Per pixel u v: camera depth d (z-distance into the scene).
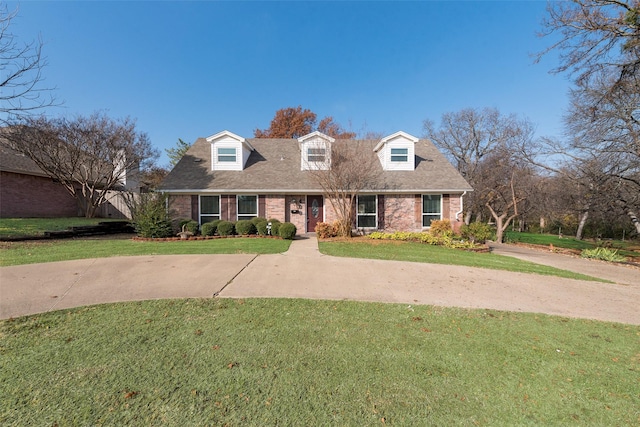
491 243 16.89
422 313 4.39
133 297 4.82
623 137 11.47
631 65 9.30
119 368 2.77
